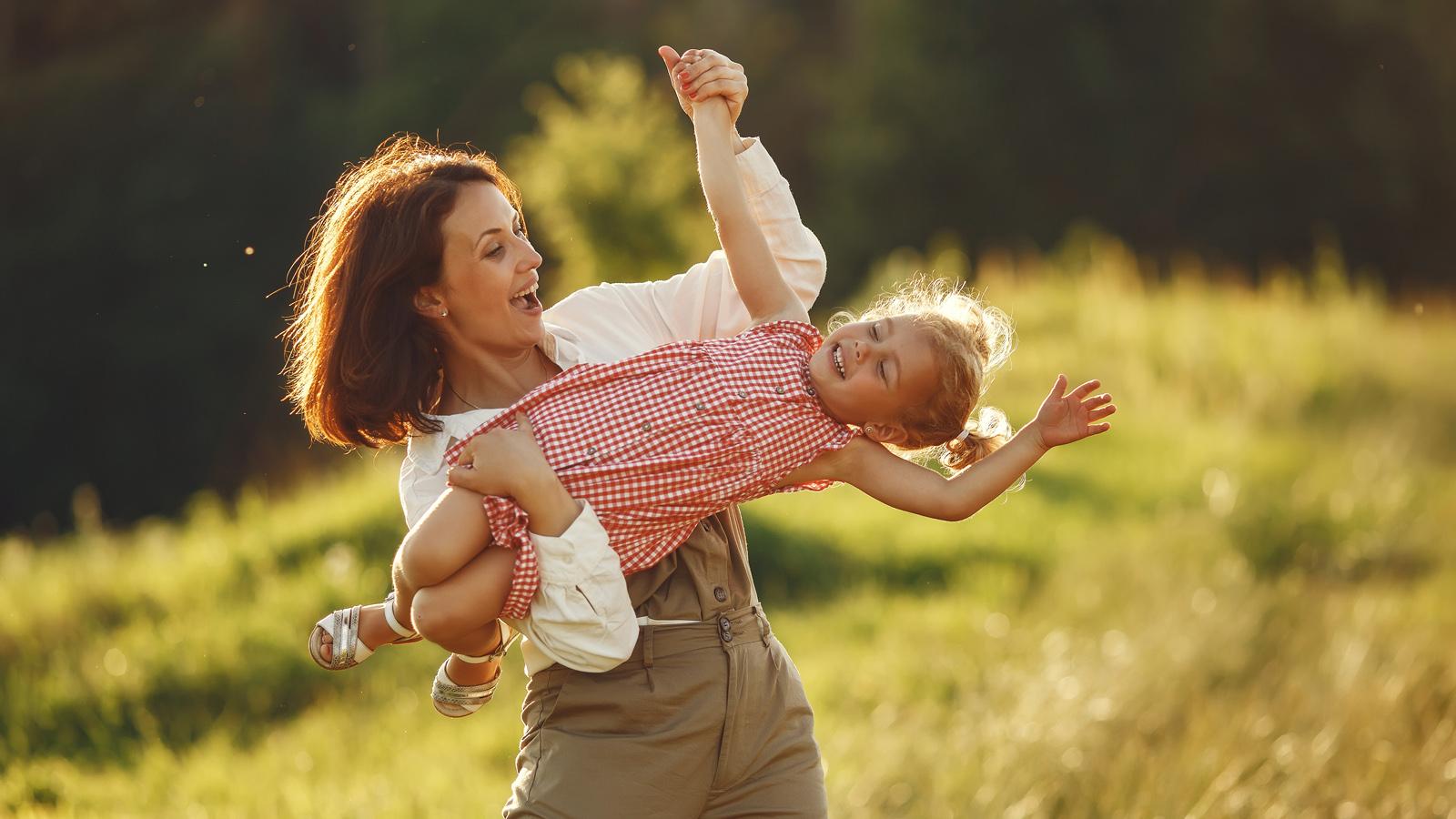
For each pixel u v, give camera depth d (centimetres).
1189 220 4378
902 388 406
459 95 3978
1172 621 996
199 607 1081
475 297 391
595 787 380
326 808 706
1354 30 4262
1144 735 782
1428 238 4372
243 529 1267
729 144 443
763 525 1246
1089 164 4331
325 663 396
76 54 4088
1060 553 1249
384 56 4141
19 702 894
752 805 396
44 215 3800
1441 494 1455
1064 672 891
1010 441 416
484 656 396
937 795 699
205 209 3800
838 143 4453
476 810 697
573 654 365
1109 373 1869
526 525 363
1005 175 4306
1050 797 696
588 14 4238
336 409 397
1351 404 1820
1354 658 884
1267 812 664
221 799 741
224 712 912
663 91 4147
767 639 411
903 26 4438
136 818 712
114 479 3675
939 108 4300
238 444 3712
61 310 3719
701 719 386
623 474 379
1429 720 786
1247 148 4369
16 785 745
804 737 408
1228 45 4300
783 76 4909
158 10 4112
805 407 405
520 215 418
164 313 3734
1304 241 4369
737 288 435
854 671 953
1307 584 1183
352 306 390
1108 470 1530
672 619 390
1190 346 1939
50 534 3534
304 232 3834
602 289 449
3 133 3844
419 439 400
